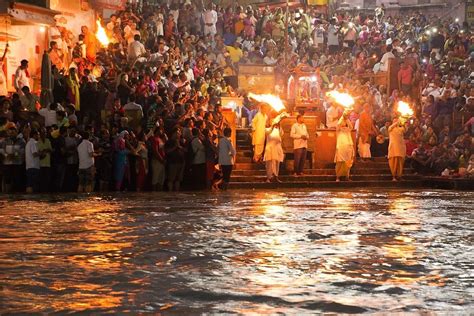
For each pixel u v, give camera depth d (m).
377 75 39.44
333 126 32.22
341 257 11.12
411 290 8.77
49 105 26.44
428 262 10.75
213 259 10.90
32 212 17.62
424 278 9.55
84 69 30.19
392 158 30.52
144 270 9.99
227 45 41.72
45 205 19.61
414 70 37.78
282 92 37.31
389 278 9.51
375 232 14.15
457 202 21.72
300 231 14.19
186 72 33.97
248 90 38.84
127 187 26.36
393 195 24.83
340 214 17.64
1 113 25.38
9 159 24.86
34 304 7.94
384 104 36.47
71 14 36.12
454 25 49.34
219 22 42.66
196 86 33.78
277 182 28.89
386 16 55.75
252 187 28.44
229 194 24.75
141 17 37.34
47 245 12.23
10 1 30.31
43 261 10.67
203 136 27.42
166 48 34.94
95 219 16.12
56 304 7.94
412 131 33.06
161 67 31.23
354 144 30.97
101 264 10.45
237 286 8.93
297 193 25.62
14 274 9.67
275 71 39.22
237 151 30.38
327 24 46.16
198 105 30.25
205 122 28.38
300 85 32.16
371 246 12.32
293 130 29.45
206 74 35.88
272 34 43.09
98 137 26.41
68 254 11.31
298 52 42.72
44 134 24.86
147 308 7.76
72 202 20.64
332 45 45.28
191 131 27.58
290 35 43.53
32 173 24.66
